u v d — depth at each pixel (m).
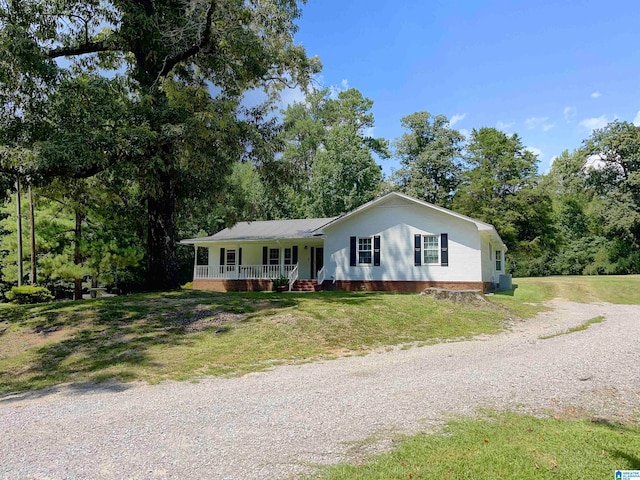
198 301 14.20
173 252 17.34
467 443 4.25
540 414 5.18
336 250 23.06
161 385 7.42
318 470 3.73
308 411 5.44
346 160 39.59
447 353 9.22
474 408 5.39
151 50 15.36
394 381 6.90
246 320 12.00
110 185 17.48
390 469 3.71
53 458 4.19
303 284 23.86
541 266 44.62
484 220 34.25
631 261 39.16
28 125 13.17
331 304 13.90
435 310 13.78
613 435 4.46
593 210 41.78
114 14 15.38
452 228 21.08
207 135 13.44
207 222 37.75
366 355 9.36
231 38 14.06
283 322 11.45
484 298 15.21
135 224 21.39
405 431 4.64
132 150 12.95
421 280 21.39
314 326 11.27
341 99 47.12
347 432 4.66
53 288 27.08
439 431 4.61
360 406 5.58
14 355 10.19
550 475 3.58
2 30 12.23
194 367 8.52
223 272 27.34
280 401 5.96
